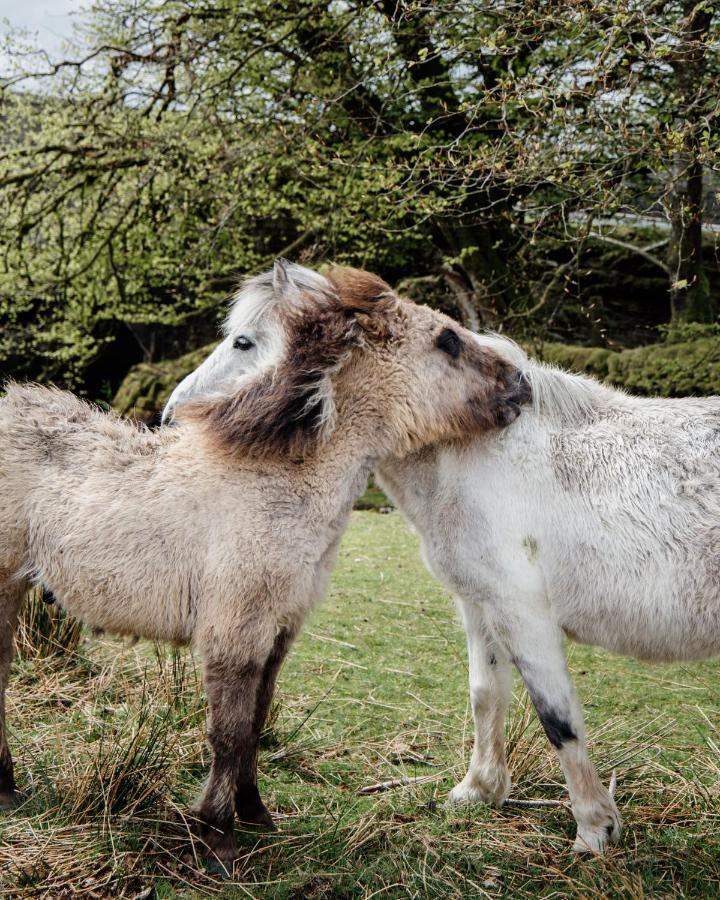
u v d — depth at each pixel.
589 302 12.30
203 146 9.48
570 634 3.28
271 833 3.11
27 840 2.90
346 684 4.54
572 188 5.37
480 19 6.68
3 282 10.53
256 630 2.90
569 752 3.11
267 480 2.98
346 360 3.08
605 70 4.32
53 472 3.03
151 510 2.94
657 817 3.32
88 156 9.70
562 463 3.18
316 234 10.51
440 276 10.97
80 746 3.54
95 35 9.38
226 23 8.60
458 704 4.37
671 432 3.19
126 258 10.66
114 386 14.81
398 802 3.40
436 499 3.29
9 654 3.13
